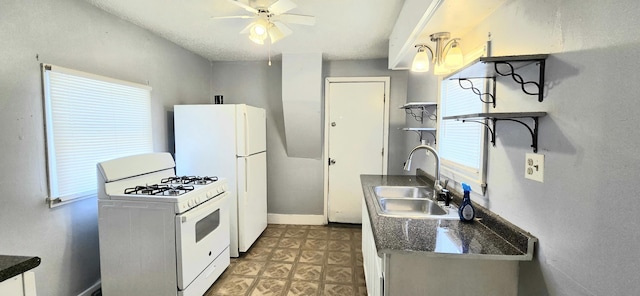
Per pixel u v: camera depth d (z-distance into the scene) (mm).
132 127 2625
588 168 887
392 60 2670
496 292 1279
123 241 2096
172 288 2064
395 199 2176
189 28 2699
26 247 1812
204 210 2262
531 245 1156
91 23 2199
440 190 2037
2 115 1671
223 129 2961
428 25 1684
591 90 874
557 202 1025
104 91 2322
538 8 1140
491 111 1529
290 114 3682
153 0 2109
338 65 3830
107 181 2102
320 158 3969
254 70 3949
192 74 3555
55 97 1938
